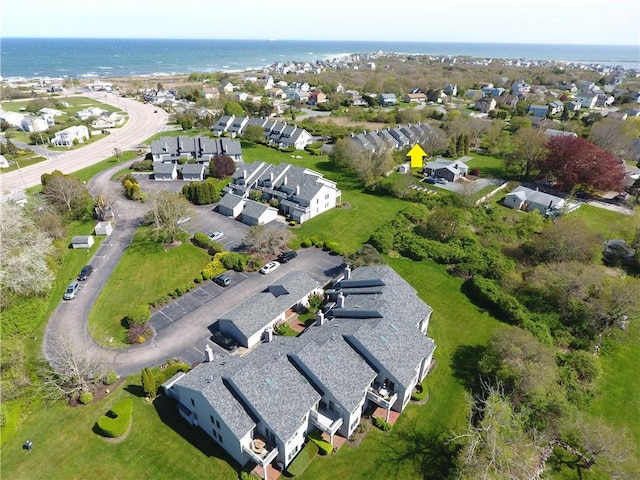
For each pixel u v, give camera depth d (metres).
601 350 49.78
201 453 35.50
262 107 174.62
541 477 34.50
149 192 90.50
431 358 45.72
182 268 63.41
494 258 65.06
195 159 111.31
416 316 46.19
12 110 182.38
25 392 40.28
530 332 48.50
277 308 50.12
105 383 42.28
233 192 91.88
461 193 86.75
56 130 143.62
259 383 34.53
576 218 74.62
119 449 35.69
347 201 91.25
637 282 53.88
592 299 53.81
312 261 66.44
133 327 49.34
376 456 35.75
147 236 72.25
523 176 108.94
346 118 173.25
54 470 33.94
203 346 47.50
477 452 32.91
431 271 64.94
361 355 39.94
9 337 47.28
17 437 36.56
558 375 42.12
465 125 136.62
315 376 36.19
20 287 51.50
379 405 38.56
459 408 40.81
